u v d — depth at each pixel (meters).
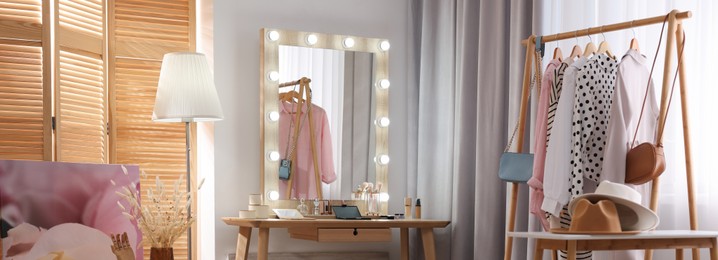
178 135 5.10
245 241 4.79
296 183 5.10
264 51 5.04
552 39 4.02
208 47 5.17
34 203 3.80
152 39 5.04
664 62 3.65
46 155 4.37
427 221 4.87
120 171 4.34
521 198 4.57
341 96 5.25
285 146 5.09
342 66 5.26
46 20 4.38
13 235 3.67
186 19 5.12
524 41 4.14
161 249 4.04
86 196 4.09
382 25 5.46
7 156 4.30
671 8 3.82
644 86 3.81
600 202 3.15
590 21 4.21
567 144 3.77
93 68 4.78
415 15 5.48
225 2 5.09
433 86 5.32
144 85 5.02
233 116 5.08
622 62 3.73
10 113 4.31
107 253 4.16
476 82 4.95
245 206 5.09
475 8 4.95
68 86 4.57
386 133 5.36
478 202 4.74
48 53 4.38
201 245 5.27
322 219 4.84
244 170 5.09
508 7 4.75
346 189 5.23
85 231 4.05
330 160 5.20
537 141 3.97
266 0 5.17
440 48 5.30
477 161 4.77
